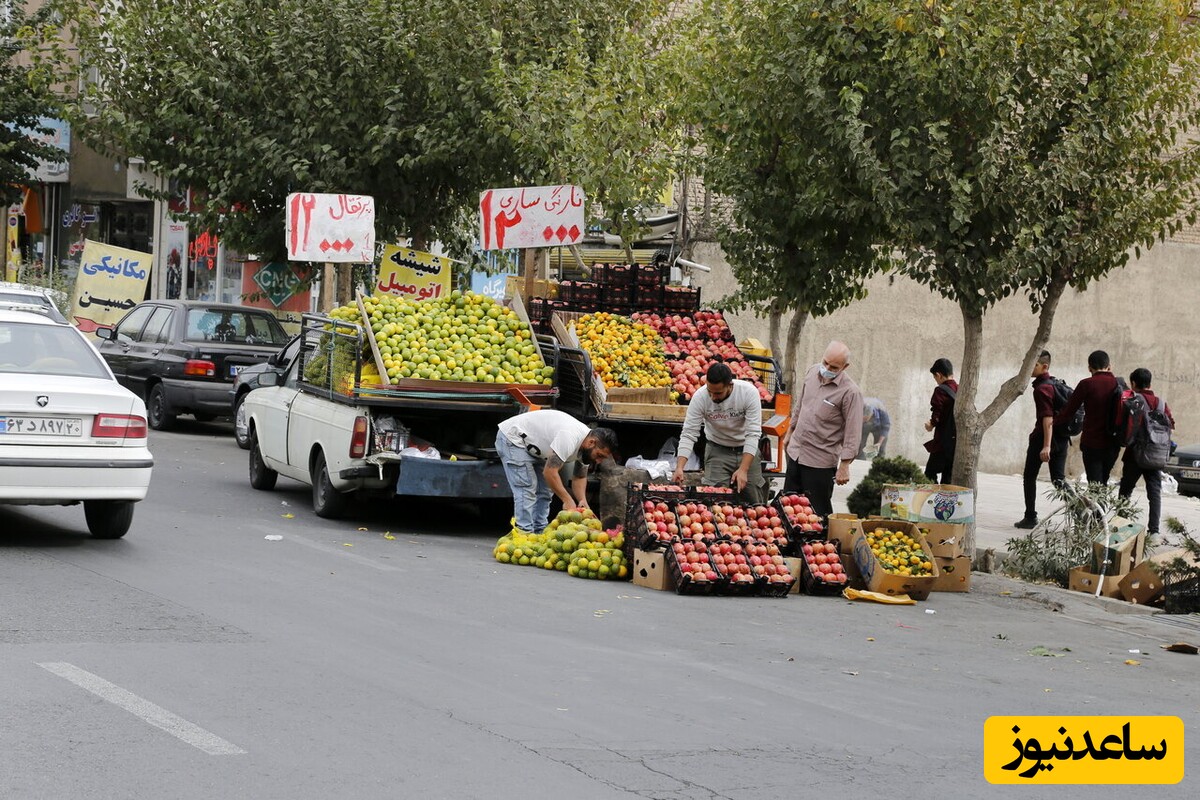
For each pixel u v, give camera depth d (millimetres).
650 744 7480
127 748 6746
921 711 8797
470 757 6984
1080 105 15070
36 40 33594
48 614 9586
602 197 20953
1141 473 18047
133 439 12398
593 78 21531
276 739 7055
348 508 16672
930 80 14672
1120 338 29234
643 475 14906
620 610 11539
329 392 16062
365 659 8938
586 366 15766
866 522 13953
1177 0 15305
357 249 20094
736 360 16891
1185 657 11758
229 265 35219
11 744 6695
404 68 23656
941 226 15000
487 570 13094
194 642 9055
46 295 18688
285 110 24125
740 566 12773
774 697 8844
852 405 14398
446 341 15867
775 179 16797
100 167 38562
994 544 17438
